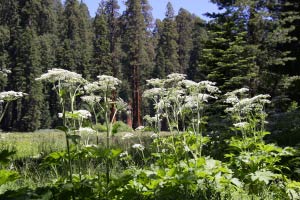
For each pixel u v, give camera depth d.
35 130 57.09
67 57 67.31
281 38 22.33
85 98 4.92
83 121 5.25
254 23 22.50
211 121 12.49
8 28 66.94
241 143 6.74
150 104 64.94
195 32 84.25
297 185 5.34
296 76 21.62
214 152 8.92
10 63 61.47
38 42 66.69
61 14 93.38
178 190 4.82
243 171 5.73
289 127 11.59
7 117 59.19
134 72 58.81
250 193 5.43
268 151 6.30
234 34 22.88
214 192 5.05
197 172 5.14
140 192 4.62
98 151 4.18
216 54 22.17
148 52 70.50
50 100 62.75
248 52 22.00
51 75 4.47
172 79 6.14
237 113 8.28
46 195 3.50
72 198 3.96
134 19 58.50
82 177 5.21
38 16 76.62
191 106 6.19
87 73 64.94
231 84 20.70
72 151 4.31
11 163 7.97
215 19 23.47
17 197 3.41
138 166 7.93
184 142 5.71
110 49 64.19
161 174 4.67
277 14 23.83
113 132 4.58
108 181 4.26
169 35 75.56
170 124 6.07
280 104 21.02
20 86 59.38
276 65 23.45
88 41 79.00
